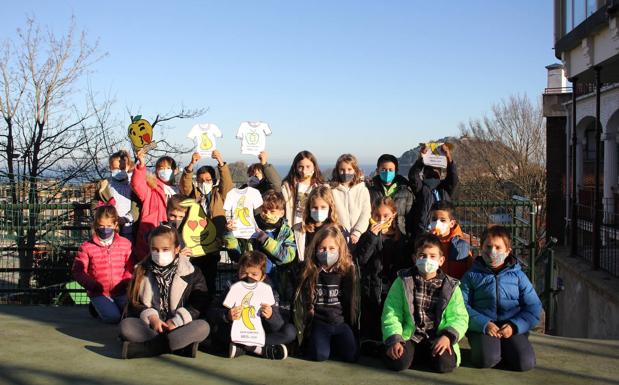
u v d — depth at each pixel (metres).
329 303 5.04
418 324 4.84
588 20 9.70
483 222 7.57
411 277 4.89
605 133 15.50
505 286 4.94
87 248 5.94
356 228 5.73
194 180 7.16
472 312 4.92
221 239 6.25
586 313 9.30
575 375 4.68
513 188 29.75
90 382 4.42
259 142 6.66
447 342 4.66
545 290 8.48
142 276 5.19
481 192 22.27
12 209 7.46
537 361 5.02
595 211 9.50
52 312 6.58
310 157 6.02
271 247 5.57
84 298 7.71
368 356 5.13
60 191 10.33
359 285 5.12
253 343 4.98
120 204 6.58
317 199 5.46
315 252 5.07
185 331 4.94
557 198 19.94
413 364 4.88
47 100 17.64
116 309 5.88
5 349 5.18
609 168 15.54
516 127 31.59
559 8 12.02
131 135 6.34
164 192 6.47
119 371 4.66
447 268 5.47
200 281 5.27
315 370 4.75
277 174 6.68
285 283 5.71
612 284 8.52
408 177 6.31
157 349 5.01
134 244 6.44
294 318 5.11
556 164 19.94
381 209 5.39
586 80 11.68
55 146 17.44
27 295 7.88
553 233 19.94
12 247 7.58
